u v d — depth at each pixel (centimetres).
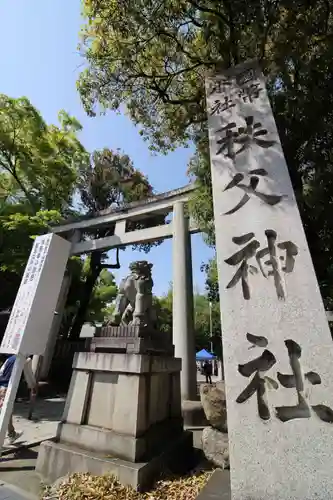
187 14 695
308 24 620
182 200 1277
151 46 758
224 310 361
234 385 314
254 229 405
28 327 548
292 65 694
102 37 736
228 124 534
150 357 511
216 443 500
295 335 321
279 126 637
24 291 595
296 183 621
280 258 373
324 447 262
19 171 1677
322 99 605
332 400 280
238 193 446
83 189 2041
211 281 1459
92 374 536
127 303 608
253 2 600
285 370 307
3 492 400
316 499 242
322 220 594
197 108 826
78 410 514
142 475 401
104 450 450
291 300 342
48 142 1628
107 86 800
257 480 261
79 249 1556
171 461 479
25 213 1620
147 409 487
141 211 1428
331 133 617
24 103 1520
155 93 841
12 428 624
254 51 690
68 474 435
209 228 770
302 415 282
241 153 486
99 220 1556
